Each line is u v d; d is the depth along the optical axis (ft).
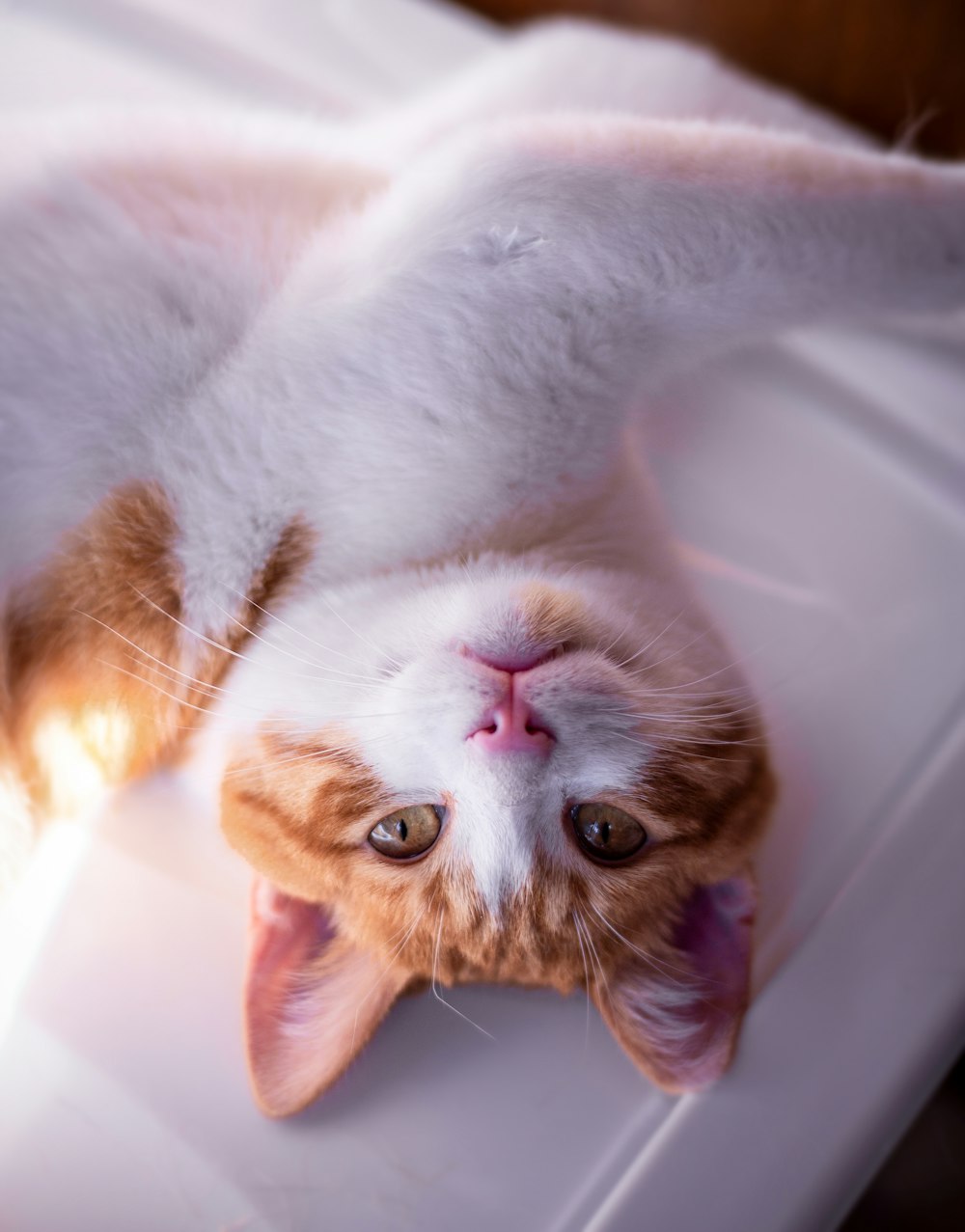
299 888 0.90
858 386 1.05
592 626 0.89
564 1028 0.90
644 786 0.90
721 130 0.91
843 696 0.97
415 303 0.85
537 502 0.90
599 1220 0.84
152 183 0.89
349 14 1.17
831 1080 0.87
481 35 1.19
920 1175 1.09
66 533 0.84
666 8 1.37
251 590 0.89
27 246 0.83
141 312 0.84
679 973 0.90
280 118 1.02
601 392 0.88
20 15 1.12
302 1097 0.86
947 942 0.90
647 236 0.85
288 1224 0.85
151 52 1.14
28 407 0.82
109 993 0.90
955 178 0.95
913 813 0.93
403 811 0.90
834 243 0.89
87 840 0.93
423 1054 0.89
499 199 0.85
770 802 0.93
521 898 0.90
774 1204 0.85
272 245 0.89
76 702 0.89
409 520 0.90
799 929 0.91
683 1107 0.87
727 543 1.01
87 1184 0.85
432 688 0.87
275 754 0.89
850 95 1.36
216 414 0.85
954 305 0.96
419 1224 0.85
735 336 0.92
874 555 1.01
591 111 0.97
